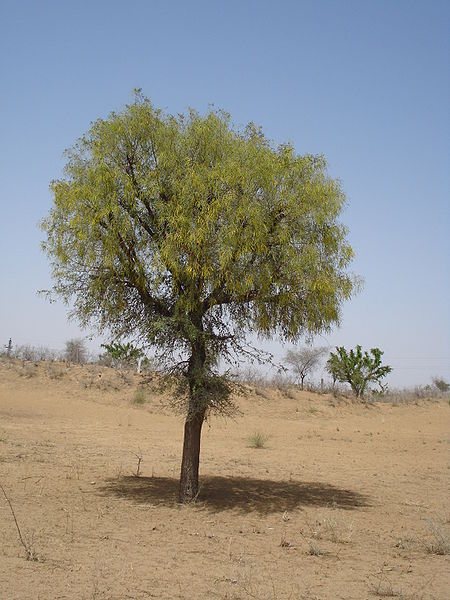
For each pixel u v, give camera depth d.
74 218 10.65
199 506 11.29
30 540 8.05
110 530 9.10
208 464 17.41
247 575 7.04
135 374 36.34
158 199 10.85
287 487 14.05
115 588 6.30
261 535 9.37
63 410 29.11
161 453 19.03
